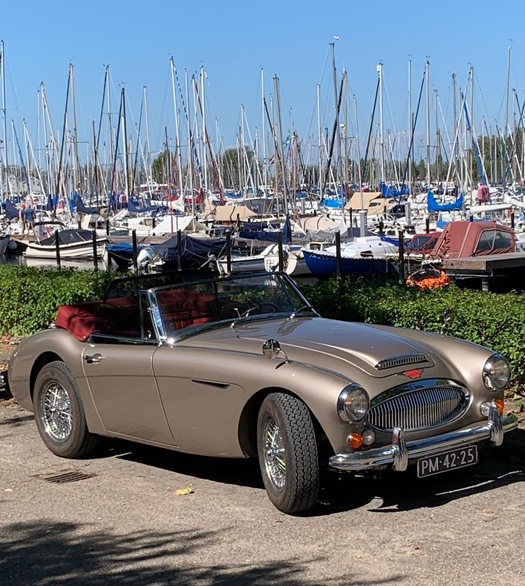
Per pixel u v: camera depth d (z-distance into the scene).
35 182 68.06
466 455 5.93
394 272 23.80
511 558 4.96
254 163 66.56
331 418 5.49
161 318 6.61
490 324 8.57
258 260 27.64
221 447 6.15
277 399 5.71
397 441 5.55
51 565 5.15
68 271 16.25
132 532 5.64
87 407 7.15
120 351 6.78
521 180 56.16
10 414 9.12
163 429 6.53
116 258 31.22
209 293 6.93
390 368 5.83
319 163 59.56
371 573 4.81
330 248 29.19
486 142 65.69
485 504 5.92
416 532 5.43
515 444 6.88
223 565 5.02
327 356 5.92
